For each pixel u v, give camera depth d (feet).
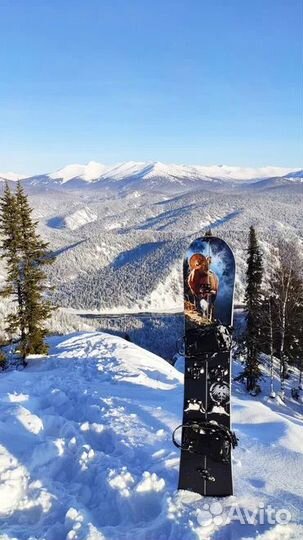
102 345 25.55
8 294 28.99
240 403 12.00
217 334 7.42
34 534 6.15
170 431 9.36
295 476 7.42
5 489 6.98
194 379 7.43
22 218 28.73
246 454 8.34
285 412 35.42
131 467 7.72
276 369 45.98
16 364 26.81
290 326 39.11
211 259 7.67
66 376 16.99
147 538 5.99
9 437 8.85
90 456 8.14
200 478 6.90
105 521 6.52
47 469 7.88
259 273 37.40
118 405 11.24
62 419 10.10
